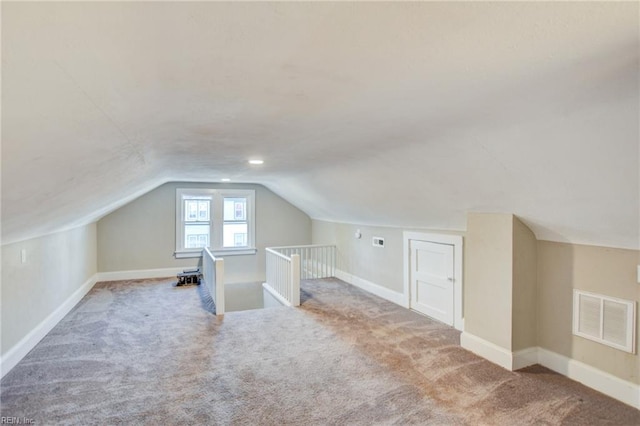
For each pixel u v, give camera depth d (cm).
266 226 720
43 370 276
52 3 69
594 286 252
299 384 253
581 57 116
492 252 292
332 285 568
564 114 161
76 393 242
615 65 120
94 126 146
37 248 337
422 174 288
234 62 112
